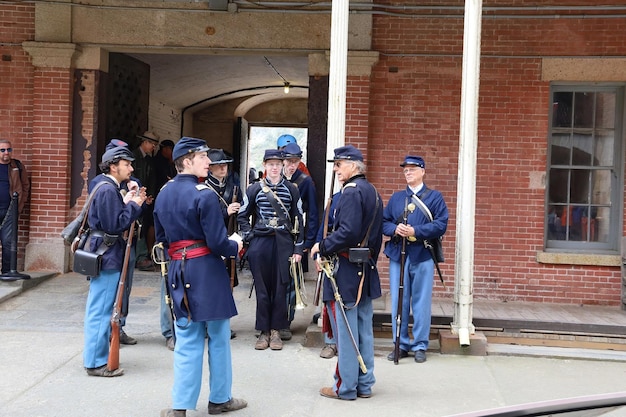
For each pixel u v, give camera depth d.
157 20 9.50
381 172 9.08
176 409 4.66
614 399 2.30
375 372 5.98
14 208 8.90
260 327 6.65
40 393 5.26
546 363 6.38
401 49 9.02
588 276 8.70
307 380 5.73
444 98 8.98
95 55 9.56
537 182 8.80
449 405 5.19
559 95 8.95
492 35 8.82
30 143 9.61
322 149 9.48
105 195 5.55
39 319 7.48
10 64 9.55
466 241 6.55
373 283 5.28
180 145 4.77
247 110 18.33
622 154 8.75
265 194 6.68
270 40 9.45
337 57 6.59
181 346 4.70
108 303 5.68
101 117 9.69
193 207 4.61
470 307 6.61
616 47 8.66
